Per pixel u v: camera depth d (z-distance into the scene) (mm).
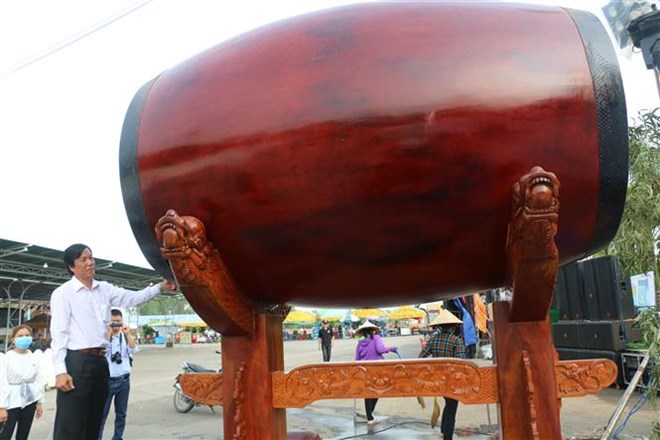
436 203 1730
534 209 1574
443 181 1704
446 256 1862
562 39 1784
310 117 1757
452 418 6195
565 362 1954
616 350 9414
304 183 1767
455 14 1848
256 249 1907
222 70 1957
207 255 1875
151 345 49281
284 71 1841
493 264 1911
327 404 9977
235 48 2023
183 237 1795
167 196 1950
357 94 1733
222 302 1937
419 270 1918
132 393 12773
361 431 7570
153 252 2135
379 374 2055
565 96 1712
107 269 24375
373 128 1711
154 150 1977
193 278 1831
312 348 30203
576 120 1710
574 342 10703
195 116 1912
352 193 1739
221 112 1871
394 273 1931
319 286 2031
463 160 1691
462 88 1701
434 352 6449
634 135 4281
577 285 11078
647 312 4715
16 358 6730
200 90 1951
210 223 1902
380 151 1709
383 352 7918
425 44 1767
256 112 1820
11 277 21828
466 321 8445
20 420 6719
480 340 14781
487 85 1704
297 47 1880
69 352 3896
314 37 1882
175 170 1927
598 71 1749
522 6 1910
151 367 21234
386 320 53000
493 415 8273
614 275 9664
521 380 1902
